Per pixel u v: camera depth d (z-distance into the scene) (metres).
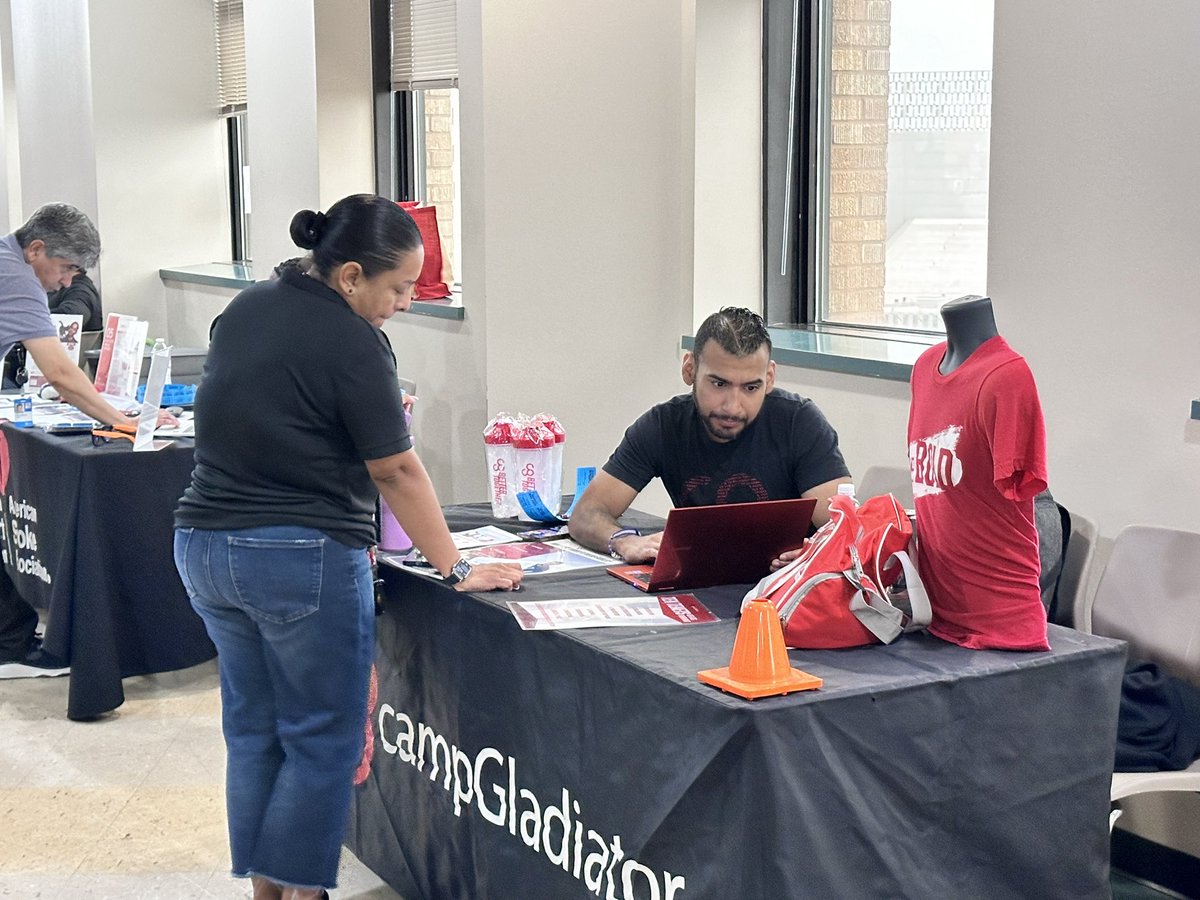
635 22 4.36
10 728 3.83
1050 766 2.00
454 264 5.51
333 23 5.52
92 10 7.03
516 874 2.31
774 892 1.76
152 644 3.94
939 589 2.06
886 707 1.83
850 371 3.60
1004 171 3.12
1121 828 2.96
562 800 2.15
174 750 3.67
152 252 7.37
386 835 2.76
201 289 6.90
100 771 3.52
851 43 4.27
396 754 2.69
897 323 4.23
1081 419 3.00
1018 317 3.12
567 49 4.32
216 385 2.37
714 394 2.53
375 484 2.48
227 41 7.27
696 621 2.18
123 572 3.87
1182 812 2.83
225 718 2.58
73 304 6.06
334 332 2.33
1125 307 2.89
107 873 2.96
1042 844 2.01
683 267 4.48
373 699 2.74
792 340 4.07
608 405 4.54
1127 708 2.41
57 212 3.90
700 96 4.33
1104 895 2.10
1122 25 2.84
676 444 2.73
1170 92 2.76
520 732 2.25
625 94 4.38
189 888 2.90
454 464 4.73
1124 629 2.64
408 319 4.95
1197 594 2.54
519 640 2.23
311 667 2.42
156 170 7.32
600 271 4.46
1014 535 1.98
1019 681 1.95
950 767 1.90
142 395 4.89
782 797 1.74
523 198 4.36
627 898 2.00
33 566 4.26
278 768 2.54
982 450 1.94
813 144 4.42
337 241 2.34
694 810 1.85
